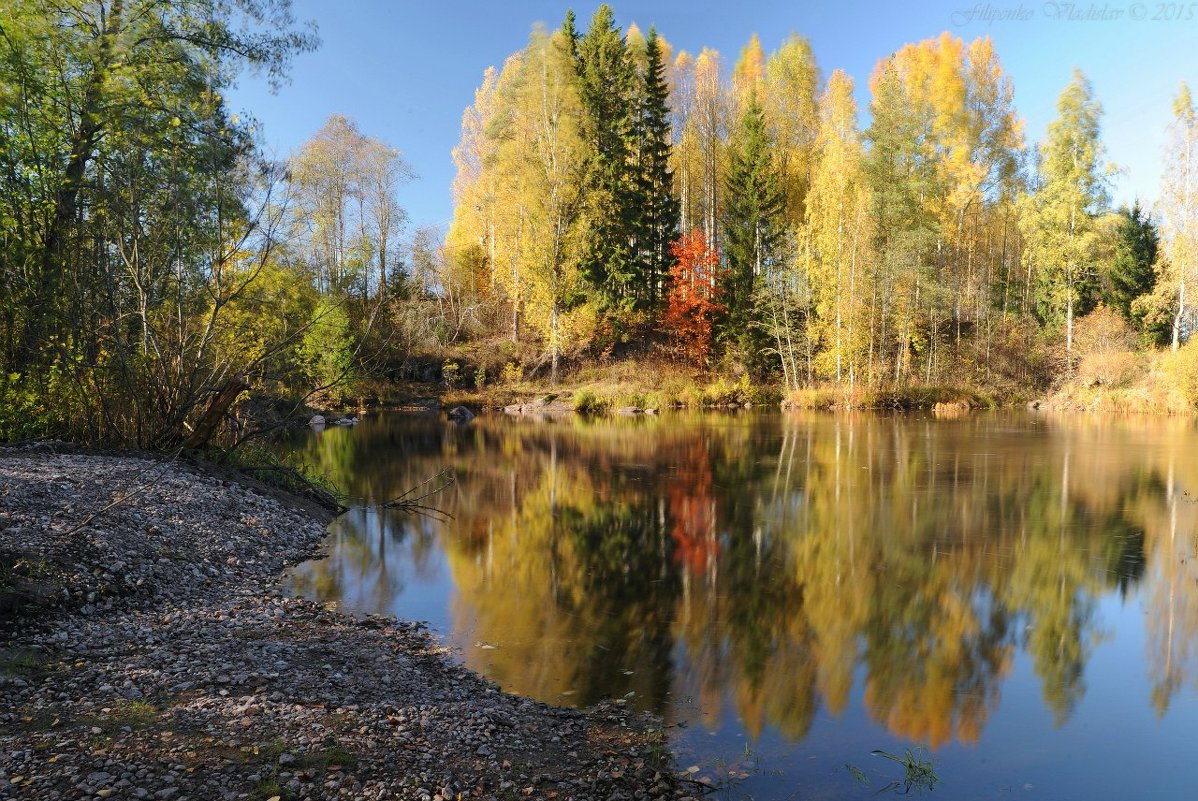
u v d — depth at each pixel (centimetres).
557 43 3884
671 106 4703
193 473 1041
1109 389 3409
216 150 1080
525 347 4059
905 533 1077
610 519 1177
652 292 4150
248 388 1243
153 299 1120
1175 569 885
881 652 625
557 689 539
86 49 1093
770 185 3762
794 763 433
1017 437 2309
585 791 382
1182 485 1454
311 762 373
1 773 334
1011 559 934
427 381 3859
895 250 3406
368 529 1090
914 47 4372
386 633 644
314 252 3031
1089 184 3634
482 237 4528
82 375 1088
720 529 1108
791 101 4359
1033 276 4559
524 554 955
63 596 582
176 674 478
